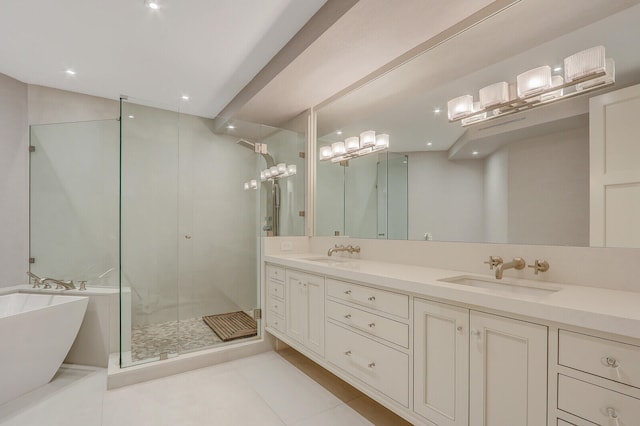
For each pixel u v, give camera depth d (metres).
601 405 0.90
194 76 2.91
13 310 2.55
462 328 1.25
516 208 1.56
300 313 2.34
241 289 3.21
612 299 1.06
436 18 1.74
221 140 3.42
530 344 1.05
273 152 3.17
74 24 2.14
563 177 1.40
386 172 2.30
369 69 2.35
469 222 1.77
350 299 1.84
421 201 2.04
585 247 1.33
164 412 1.85
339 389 2.14
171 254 2.91
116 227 3.24
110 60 2.63
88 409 1.88
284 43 2.35
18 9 1.97
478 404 1.19
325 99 2.94
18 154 3.02
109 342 2.50
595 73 1.32
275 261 2.68
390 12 1.69
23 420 1.77
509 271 1.57
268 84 2.62
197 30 2.21
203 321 3.29
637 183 1.19
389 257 2.25
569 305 0.97
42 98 3.14
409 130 2.13
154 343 2.64
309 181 3.15
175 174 2.94
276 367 2.50
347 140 2.68
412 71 2.12
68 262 3.09
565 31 1.42
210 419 1.78
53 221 3.07
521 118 1.56
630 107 1.22
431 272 1.74
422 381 1.40
